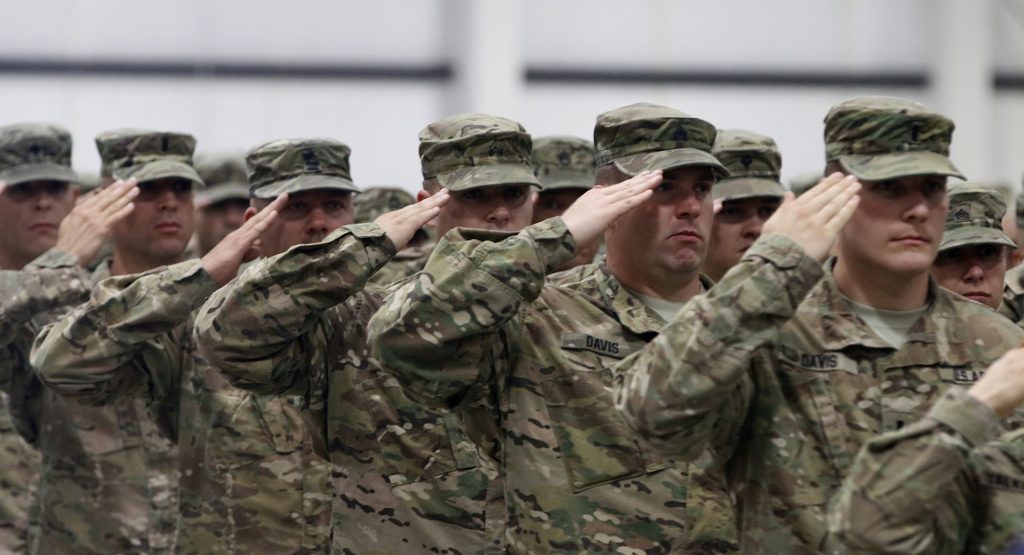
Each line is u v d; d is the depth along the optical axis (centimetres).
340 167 1939
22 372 2184
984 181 5153
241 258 1794
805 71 5269
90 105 5159
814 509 1274
